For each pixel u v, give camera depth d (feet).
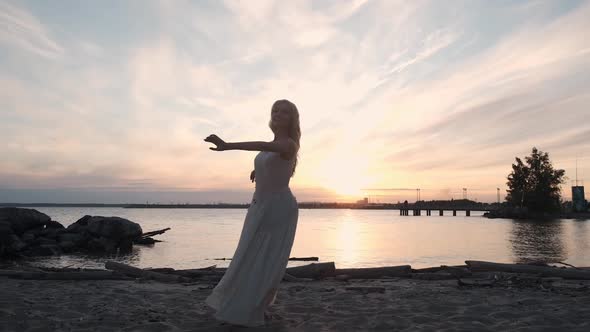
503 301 17.34
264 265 12.44
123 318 14.48
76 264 61.11
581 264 65.16
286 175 12.92
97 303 16.70
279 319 14.35
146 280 23.38
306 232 146.72
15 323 13.57
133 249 82.79
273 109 13.12
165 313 15.26
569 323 13.97
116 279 23.48
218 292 12.62
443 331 13.08
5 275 23.15
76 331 13.00
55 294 18.33
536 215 302.04
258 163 12.87
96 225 79.41
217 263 61.82
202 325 13.66
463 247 89.30
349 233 140.15
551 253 80.23
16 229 74.79
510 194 320.70
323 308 16.05
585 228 183.32
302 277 24.31
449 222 258.16
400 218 360.48
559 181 303.07
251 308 12.07
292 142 12.61
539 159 306.55
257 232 12.73
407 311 15.58
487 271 25.00
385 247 86.89
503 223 241.55
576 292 19.25
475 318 14.49
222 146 11.53
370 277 24.71
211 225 197.26
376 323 13.94
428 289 20.30
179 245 91.35
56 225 83.92
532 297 18.17
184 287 21.35
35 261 64.08
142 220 270.67
